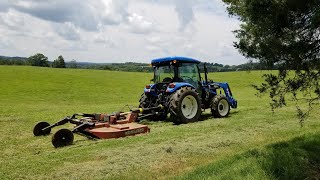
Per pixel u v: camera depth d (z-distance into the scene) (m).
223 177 5.77
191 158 7.30
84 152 7.69
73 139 9.05
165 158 7.26
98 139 9.38
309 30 5.47
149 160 7.11
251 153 7.27
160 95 12.80
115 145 8.33
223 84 14.94
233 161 6.77
